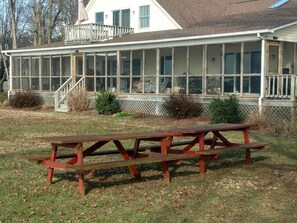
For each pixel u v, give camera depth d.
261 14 22.70
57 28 49.41
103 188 7.39
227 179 8.19
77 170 6.69
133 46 22.06
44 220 5.89
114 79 23.78
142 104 21.66
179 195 7.11
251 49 20.83
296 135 14.27
